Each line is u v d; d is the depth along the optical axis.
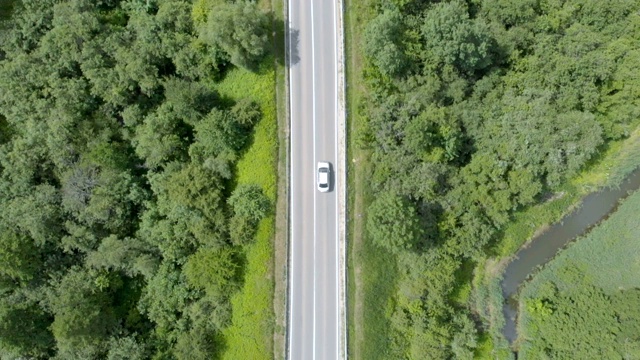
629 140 69.94
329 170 65.88
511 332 69.81
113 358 67.75
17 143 67.62
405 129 62.03
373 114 63.88
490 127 64.62
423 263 65.00
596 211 70.06
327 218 66.12
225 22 61.38
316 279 66.25
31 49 69.62
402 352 66.12
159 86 68.50
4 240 65.88
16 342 67.25
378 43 61.50
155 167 69.44
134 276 72.25
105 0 71.00
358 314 65.81
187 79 68.44
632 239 68.81
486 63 65.00
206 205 64.56
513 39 66.06
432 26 62.25
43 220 66.88
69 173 68.12
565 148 62.38
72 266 70.25
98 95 68.00
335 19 66.19
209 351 66.75
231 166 67.19
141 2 70.19
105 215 67.81
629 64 64.75
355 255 65.62
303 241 66.25
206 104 66.25
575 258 69.62
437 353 65.25
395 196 60.78
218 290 65.69
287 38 66.69
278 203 66.25
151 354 69.06
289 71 66.69
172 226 67.12
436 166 63.59
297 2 66.50
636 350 63.94
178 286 68.12
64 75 68.31
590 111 66.25
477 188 64.31
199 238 66.19
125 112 67.62
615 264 68.81
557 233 70.06
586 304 67.44
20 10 69.00
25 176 68.31
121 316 71.12
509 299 70.06
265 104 66.50
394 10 63.66
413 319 65.56
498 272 69.94
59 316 66.50
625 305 66.19
